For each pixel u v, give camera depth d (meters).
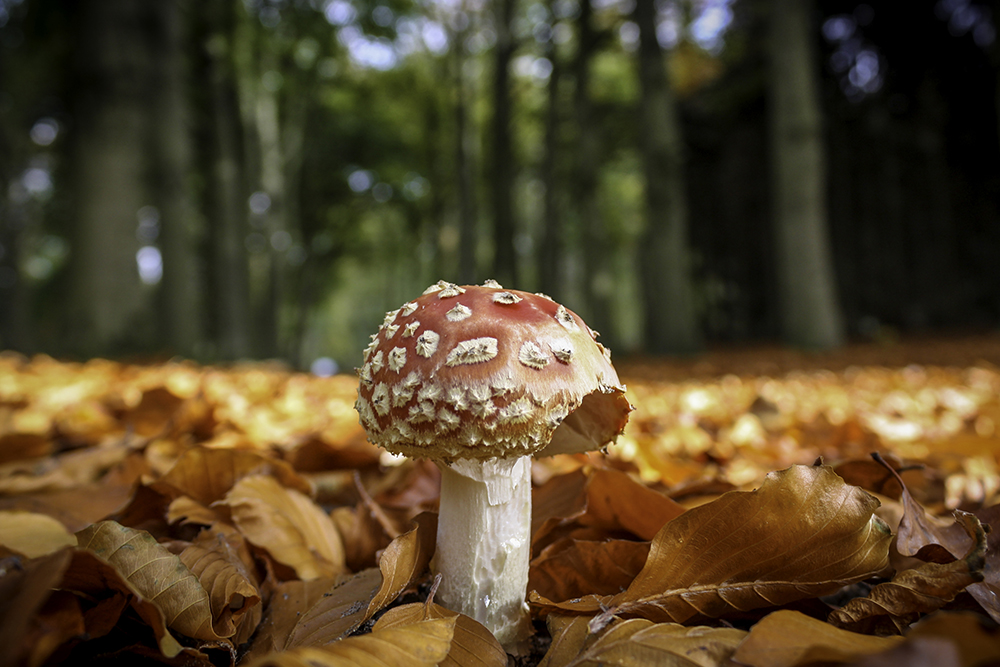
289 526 1.63
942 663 0.69
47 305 25.95
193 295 11.59
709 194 23.89
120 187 9.66
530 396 1.21
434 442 1.22
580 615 1.25
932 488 2.37
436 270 29.48
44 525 1.53
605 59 25.66
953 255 20.69
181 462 1.72
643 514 1.61
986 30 19.73
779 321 22.36
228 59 18.66
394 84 27.05
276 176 23.31
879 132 21.20
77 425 3.31
